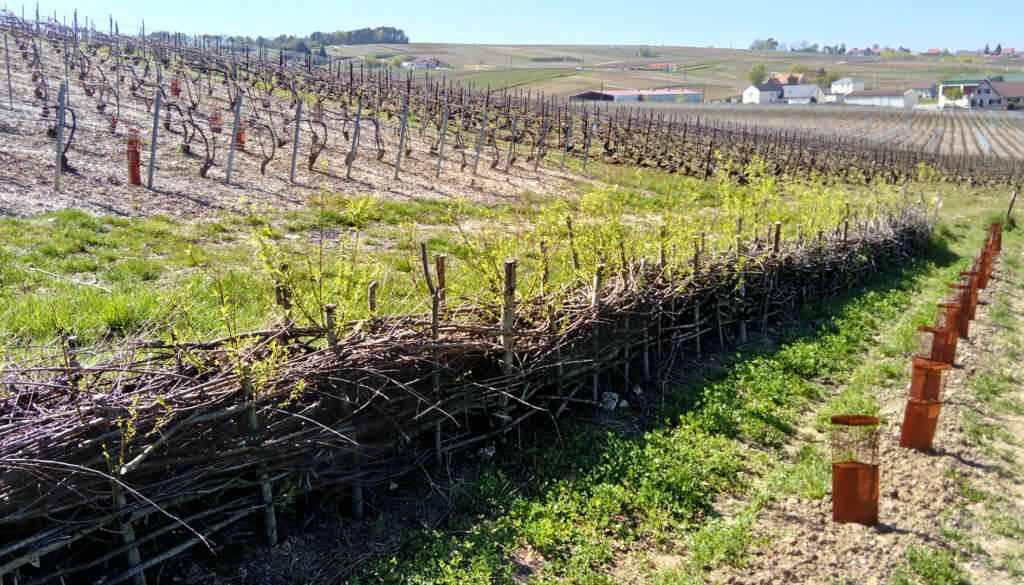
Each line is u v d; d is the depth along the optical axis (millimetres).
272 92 34812
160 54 38969
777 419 8320
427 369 6289
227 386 5020
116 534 4746
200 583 5031
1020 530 6449
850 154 49375
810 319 12477
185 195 15008
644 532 6105
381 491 6215
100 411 4461
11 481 4184
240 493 5395
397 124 31266
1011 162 59688
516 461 6859
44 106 19531
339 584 5191
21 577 4406
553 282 8828
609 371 8633
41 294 8492
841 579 5660
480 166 24953
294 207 15500
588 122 38969
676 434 7629
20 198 12586
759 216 13805
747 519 6301
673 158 35062
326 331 5648
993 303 15258
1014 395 9789
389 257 12156
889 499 6871
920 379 8188
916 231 19406
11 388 4645
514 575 5371
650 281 9242
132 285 9250
